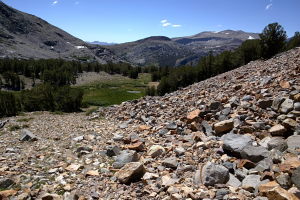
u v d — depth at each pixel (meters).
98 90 127.06
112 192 6.73
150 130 12.81
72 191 6.93
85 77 190.75
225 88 16.59
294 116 8.92
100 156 9.84
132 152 8.84
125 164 8.20
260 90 12.68
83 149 10.75
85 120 19.56
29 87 149.88
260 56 32.88
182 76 84.38
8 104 29.28
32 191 6.98
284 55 23.11
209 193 5.70
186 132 11.08
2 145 12.99
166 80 86.94
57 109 40.03
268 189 5.41
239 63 47.72
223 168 6.52
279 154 6.89
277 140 7.60
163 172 7.41
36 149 11.74
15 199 6.55
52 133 15.48
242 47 44.69
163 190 6.43
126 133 13.02
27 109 39.84
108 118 18.64
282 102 10.09
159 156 8.93
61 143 12.54
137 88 141.88
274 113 9.88
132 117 16.92
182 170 7.32
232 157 7.56
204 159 7.80
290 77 13.16
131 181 7.23
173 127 11.86
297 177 5.49
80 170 8.56
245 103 11.57
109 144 11.43
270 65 19.47
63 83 155.00
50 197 6.58
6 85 144.25
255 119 9.90
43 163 9.55
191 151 8.66
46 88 42.22
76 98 40.59
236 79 18.89
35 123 20.00
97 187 7.06
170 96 21.47
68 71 168.75
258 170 6.55
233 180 6.31
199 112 12.10
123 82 173.75
